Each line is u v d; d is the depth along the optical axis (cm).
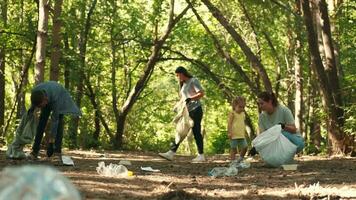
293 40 2734
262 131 1155
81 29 2236
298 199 706
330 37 1594
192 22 2841
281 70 3162
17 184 80
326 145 1831
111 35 2462
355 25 2014
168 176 919
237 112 1206
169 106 3319
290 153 1099
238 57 2944
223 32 2867
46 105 1067
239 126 1203
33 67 2578
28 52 2472
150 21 2511
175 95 3400
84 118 2469
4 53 2358
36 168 83
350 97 1642
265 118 1148
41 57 1452
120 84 3048
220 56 2769
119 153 1647
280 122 1132
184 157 1525
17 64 2639
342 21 2017
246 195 724
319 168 1118
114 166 927
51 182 81
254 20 2508
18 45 2384
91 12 2309
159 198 682
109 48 2683
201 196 706
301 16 2147
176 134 1290
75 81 2252
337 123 1576
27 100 3070
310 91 2680
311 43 1581
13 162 1041
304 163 1259
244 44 2100
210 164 1200
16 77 2961
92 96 2450
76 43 2359
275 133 1104
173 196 693
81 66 2134
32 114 1086
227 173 961
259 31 2702
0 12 2338
